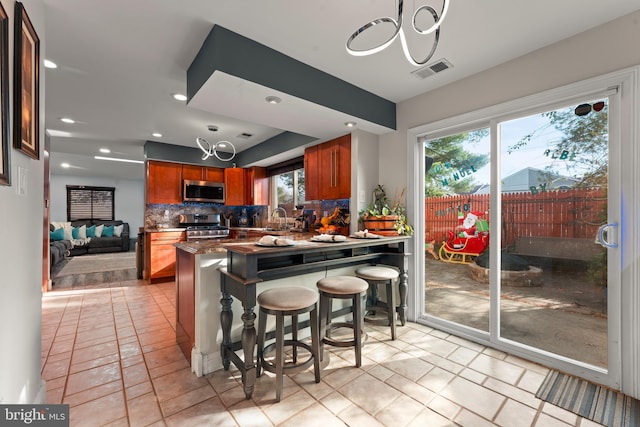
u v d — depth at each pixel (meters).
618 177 1.77
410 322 2.93
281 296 1.77
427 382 1.87
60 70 2.41
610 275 1.82
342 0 1.62
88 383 1.86
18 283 1.24
